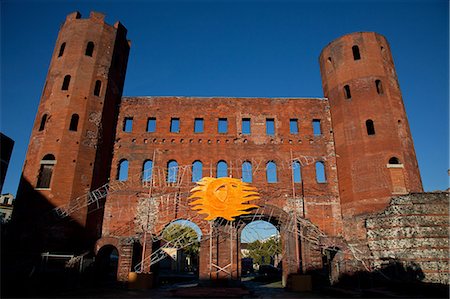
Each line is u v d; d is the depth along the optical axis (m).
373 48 30.73
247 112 32.09
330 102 31.83
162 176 29.55
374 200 25.88
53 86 29.48
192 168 29.75
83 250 25.08
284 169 29.89
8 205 52.59
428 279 21.70
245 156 30.36
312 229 26.25
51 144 27.06
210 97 32.66
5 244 22.45
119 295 19.08
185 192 28.75
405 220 23.36
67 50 30.66
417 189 26.80
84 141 27.92
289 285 25.05
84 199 26.39
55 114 28.08
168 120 31.77
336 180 29.47
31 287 19.00
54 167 26.27
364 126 28.25
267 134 31.28
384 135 27.41
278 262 52.91
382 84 29.38
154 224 27.86
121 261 25.12
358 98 29.25
